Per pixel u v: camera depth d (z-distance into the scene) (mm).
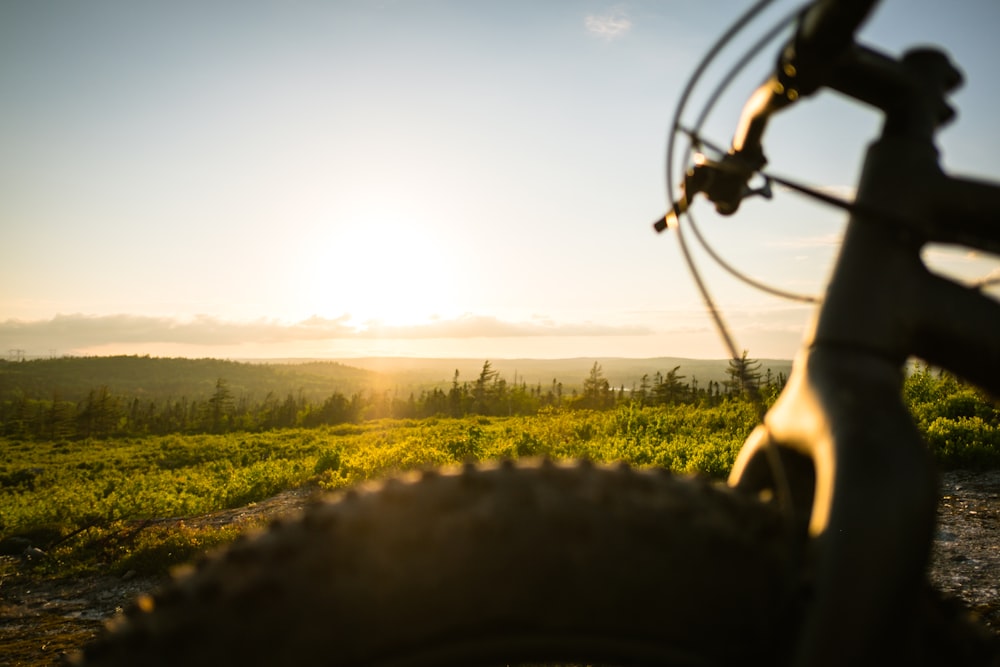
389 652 1077
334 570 1090
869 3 1065
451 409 115062
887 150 1341
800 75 1215
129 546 11039
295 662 1051
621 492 1200
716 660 1145
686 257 1604
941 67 1407
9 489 35062
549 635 1117
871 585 1058
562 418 26844
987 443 9969
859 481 1106
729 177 1511
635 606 1121
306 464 21484
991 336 1258
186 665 1036
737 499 1262
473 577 1099
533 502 1160
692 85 1440
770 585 1157
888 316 1247
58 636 6543
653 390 54719
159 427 108125
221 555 1160
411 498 1166
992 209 1274
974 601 4629
